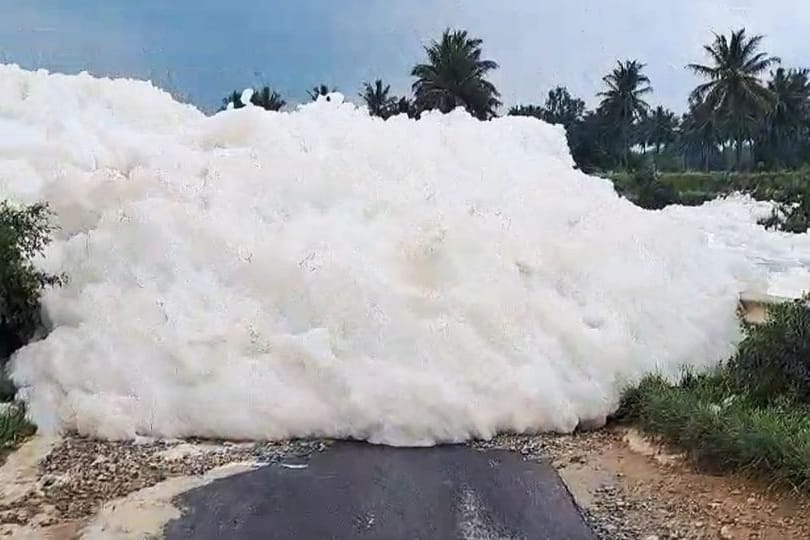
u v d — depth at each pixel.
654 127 50.97
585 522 4.27
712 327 6.61
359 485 4.72
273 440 5.38
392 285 6.03
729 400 5.41
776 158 43.88
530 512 4.39
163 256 6.18
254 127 8.05
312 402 5.48
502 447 5.32
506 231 6.60
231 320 5.89
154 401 5.48
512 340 5.83
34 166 7.69
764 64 39.81
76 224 6.89
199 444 5.30
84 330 5.86
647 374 5.92
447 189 7.12
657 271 6.78
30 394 5.68
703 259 7.40
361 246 6.39
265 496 4.57
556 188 7.66
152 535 4.12
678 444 5.11
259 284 6.12
